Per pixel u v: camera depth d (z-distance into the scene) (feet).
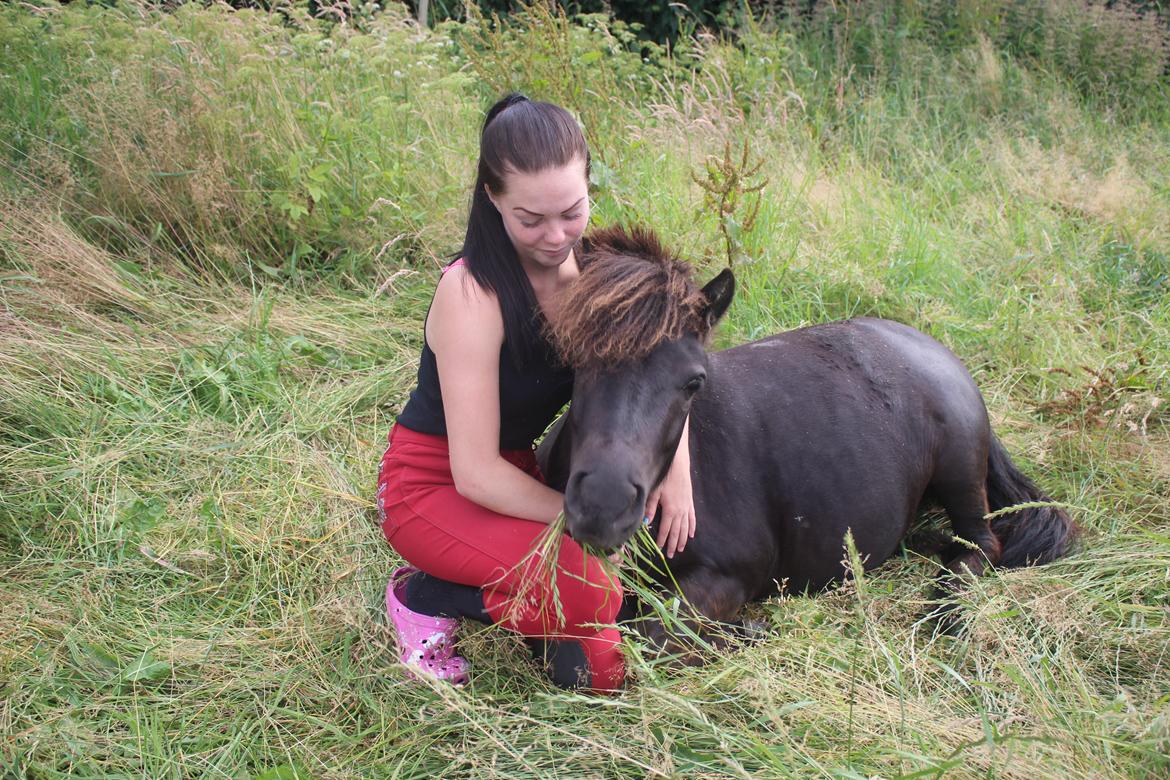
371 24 21.62
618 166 17.29
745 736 7.45
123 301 14.53
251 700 8.36
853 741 7.50
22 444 11.67
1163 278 16.88
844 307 16.02
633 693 8.36
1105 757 7.16
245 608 9.52
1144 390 13.24
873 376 10.75
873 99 24.62
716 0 30.19
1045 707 7.75
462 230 16.48
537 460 10.27
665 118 20.11
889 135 23.61
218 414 12.78
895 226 17.92
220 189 15.89
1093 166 22.72
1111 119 25.61
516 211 7.27
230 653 8.89
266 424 12.51
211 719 8.14
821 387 10.36
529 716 7.81
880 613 9.86
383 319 15.14
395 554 10.18
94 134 16.40
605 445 7.06
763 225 16.29
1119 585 9.81
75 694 8.24
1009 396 13.99
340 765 7.61
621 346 7.12
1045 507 11.14
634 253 8.02
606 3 27.76
